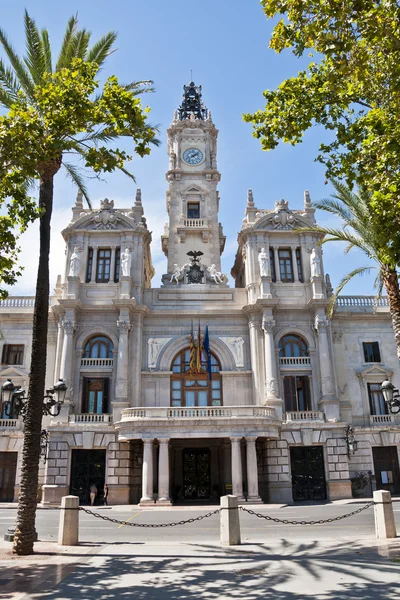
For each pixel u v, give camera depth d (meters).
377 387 50.09
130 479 43.47
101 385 47.19
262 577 13.07
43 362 19.97
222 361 48.84
